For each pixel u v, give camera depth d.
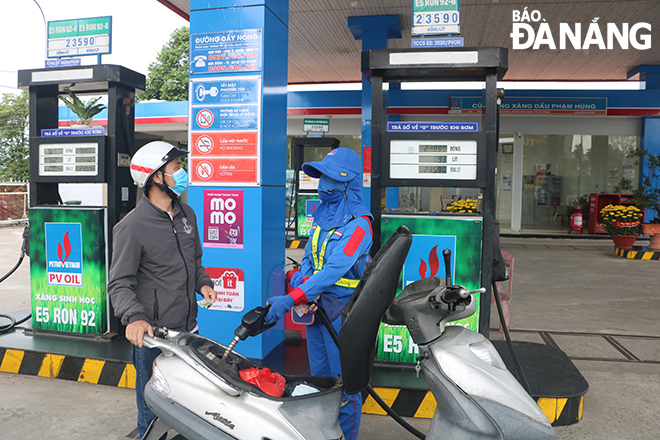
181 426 1.64
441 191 13.98
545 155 14.10
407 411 2.97
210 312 3.60
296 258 9.13
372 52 3.17
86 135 3.91
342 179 2.20
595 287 7.05
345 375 1.68
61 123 14.32
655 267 8.81
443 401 1.71
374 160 3.25
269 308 1.92
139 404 2.26
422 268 3.22
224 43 3.54
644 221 12.98
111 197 3.89
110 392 3.31
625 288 6.99
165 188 2.17
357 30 10.09
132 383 3.36
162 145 2.18
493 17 9.59
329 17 9.84
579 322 5.20
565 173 14.09
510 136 14.02
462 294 1.64
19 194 16.56
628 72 13.79
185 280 2.22
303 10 9.44
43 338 3.86
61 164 3.98
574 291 6.78
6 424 2.85
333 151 2.28
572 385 3.02
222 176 3.56
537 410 1.65
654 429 2.86
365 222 2.23
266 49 3.53
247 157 3.51
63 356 3.49
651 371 3.80
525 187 14.25
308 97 13.56
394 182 3.23
